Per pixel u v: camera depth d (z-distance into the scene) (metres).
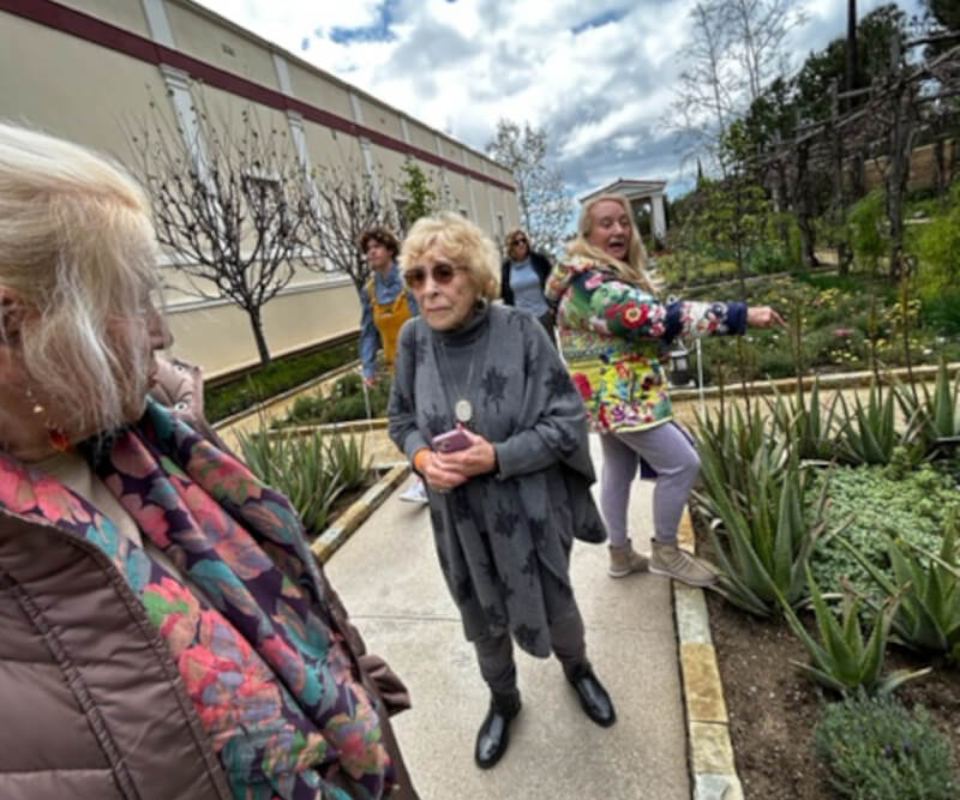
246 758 0.55
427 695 1.96
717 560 2.28
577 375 2.08
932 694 1.60
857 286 8.09
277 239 9.77
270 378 8.48
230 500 0.74
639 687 1.83
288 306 11.11
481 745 1.67
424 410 1.43
